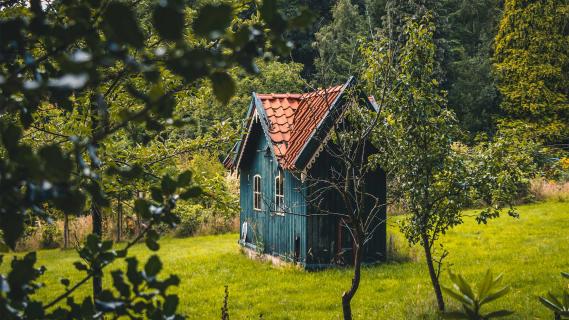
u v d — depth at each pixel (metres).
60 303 11.60
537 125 36.75
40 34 1.30
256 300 11.91
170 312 1.69
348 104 8.36
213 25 1.06
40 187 1.22
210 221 24.23
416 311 9.59
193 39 3.97
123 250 1.85
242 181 19.22
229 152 7.65
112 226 22.58
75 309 1.75
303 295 12.12
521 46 38.78
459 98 38.06
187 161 23.47
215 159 25.17
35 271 1.69
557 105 37.00
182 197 1.79
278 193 16.14
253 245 17.80
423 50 8.47
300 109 15.86
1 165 1.25
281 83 26.72
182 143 7.38
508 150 8.77
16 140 1.26
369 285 12.67
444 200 8.77
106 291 1.66
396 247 15.88
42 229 20.95
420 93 8.58
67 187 1.23
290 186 15.31
